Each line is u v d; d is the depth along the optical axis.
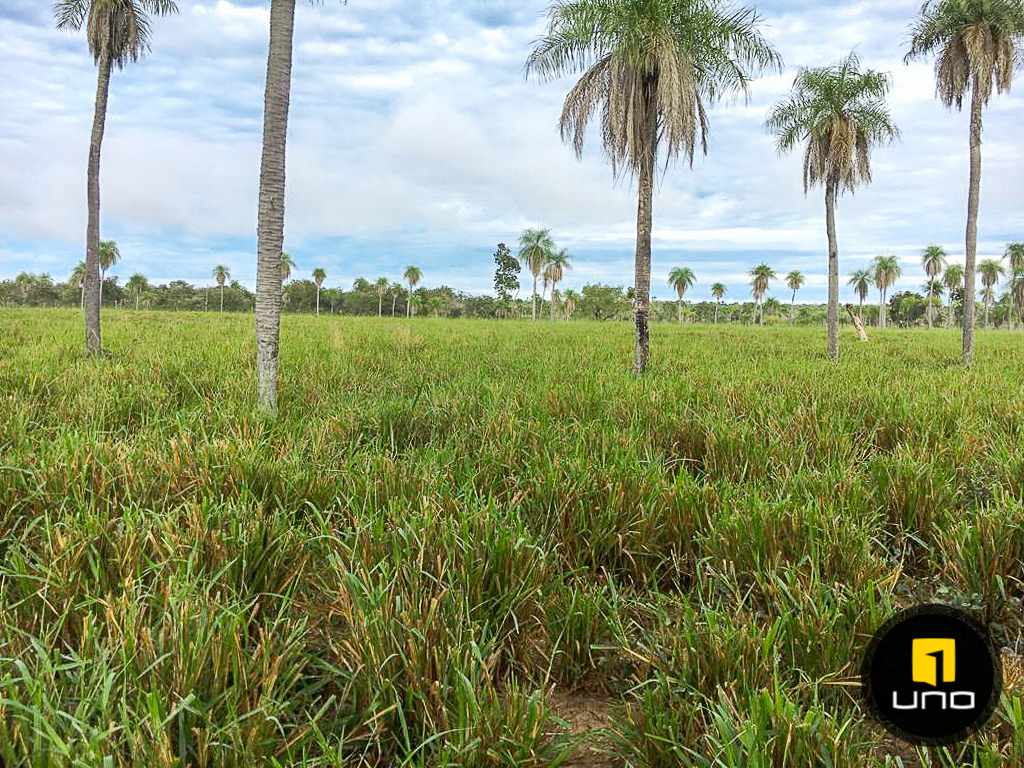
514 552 3.06
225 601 2.61
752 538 3.38
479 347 16.84
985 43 15.70
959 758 2.04
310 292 99.62
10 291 86.56
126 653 2.20
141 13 14.19
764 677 2.40
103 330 19.45
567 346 18.42
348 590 2.74
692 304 119.06
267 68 7.14
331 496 3.97
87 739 1.86
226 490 3.88
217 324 28.00
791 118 19.44
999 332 45.59
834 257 18.48
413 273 90.38
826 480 4.20
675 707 2.33
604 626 2.85
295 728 2.17
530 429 5.38
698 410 6.54
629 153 12.39
